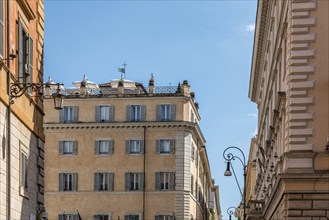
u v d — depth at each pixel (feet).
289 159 96.07
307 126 96.58
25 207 90.68
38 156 98.37
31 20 96.22
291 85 97.50
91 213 249.96
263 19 160.25
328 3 98.12
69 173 252.42
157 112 253.65
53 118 254.68
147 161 251.60
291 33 98.43
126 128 253.03
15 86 84.53
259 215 160.45
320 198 94.48
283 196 97.35
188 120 255.09
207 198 359.25
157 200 249.75
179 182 250.37
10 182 81.92
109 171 251.39
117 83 274.57
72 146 253.65
